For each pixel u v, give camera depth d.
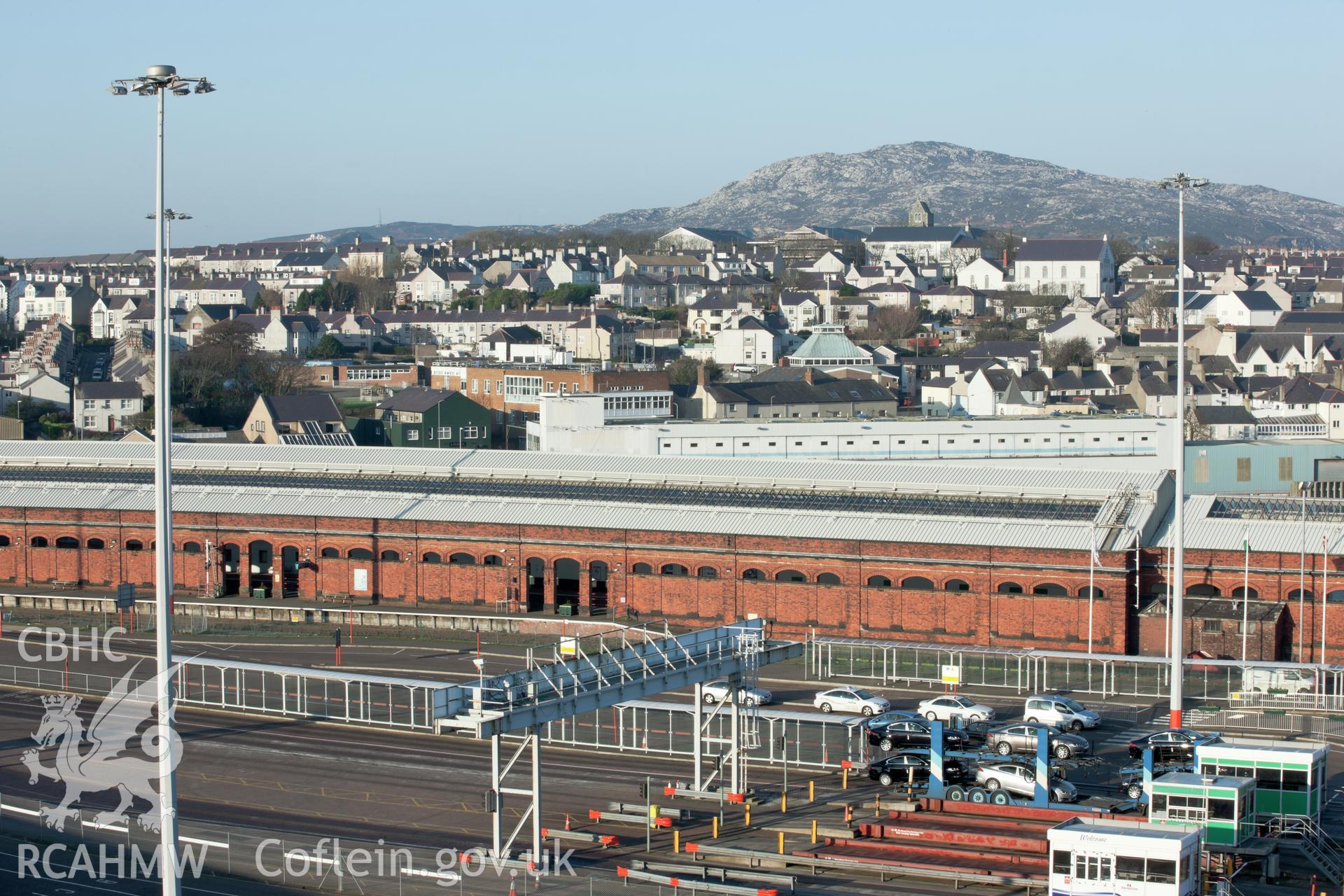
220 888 76.19
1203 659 112.88
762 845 80.75
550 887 75.44
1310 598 118.62
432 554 141.75
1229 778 79.50
